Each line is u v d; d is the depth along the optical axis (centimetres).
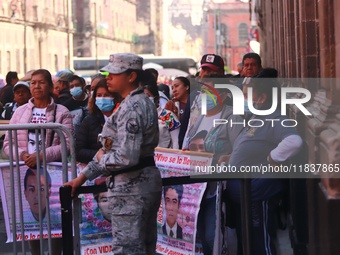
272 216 659
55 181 694
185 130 792
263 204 649
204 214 671
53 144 718
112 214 580
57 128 671
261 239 656
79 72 6125
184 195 665
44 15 6925
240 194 627
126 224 574
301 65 820
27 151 716
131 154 562
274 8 1691
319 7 621
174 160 667
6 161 779
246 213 595
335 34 571
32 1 6681
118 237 576
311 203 610
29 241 755
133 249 575
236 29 10556
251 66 852
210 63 733
